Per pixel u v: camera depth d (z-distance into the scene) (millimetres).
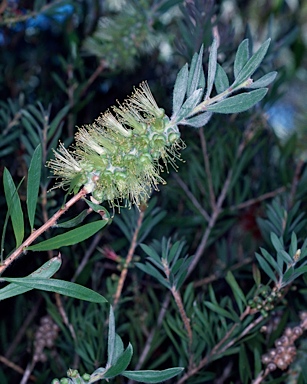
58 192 799
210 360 633
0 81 976
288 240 696
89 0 1031
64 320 693
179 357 709
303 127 957
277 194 851
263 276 779
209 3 758
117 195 475
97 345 682
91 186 466
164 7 846
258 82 460
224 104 459
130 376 475
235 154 834
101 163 465
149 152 471
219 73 470
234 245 875
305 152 937
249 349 733
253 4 1180
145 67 1033
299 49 1162
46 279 461
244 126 918
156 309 733
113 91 1032
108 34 841
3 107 889
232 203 919
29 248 462
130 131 472
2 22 831
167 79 1042
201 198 903
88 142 472
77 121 1000
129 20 840
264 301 609
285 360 622
